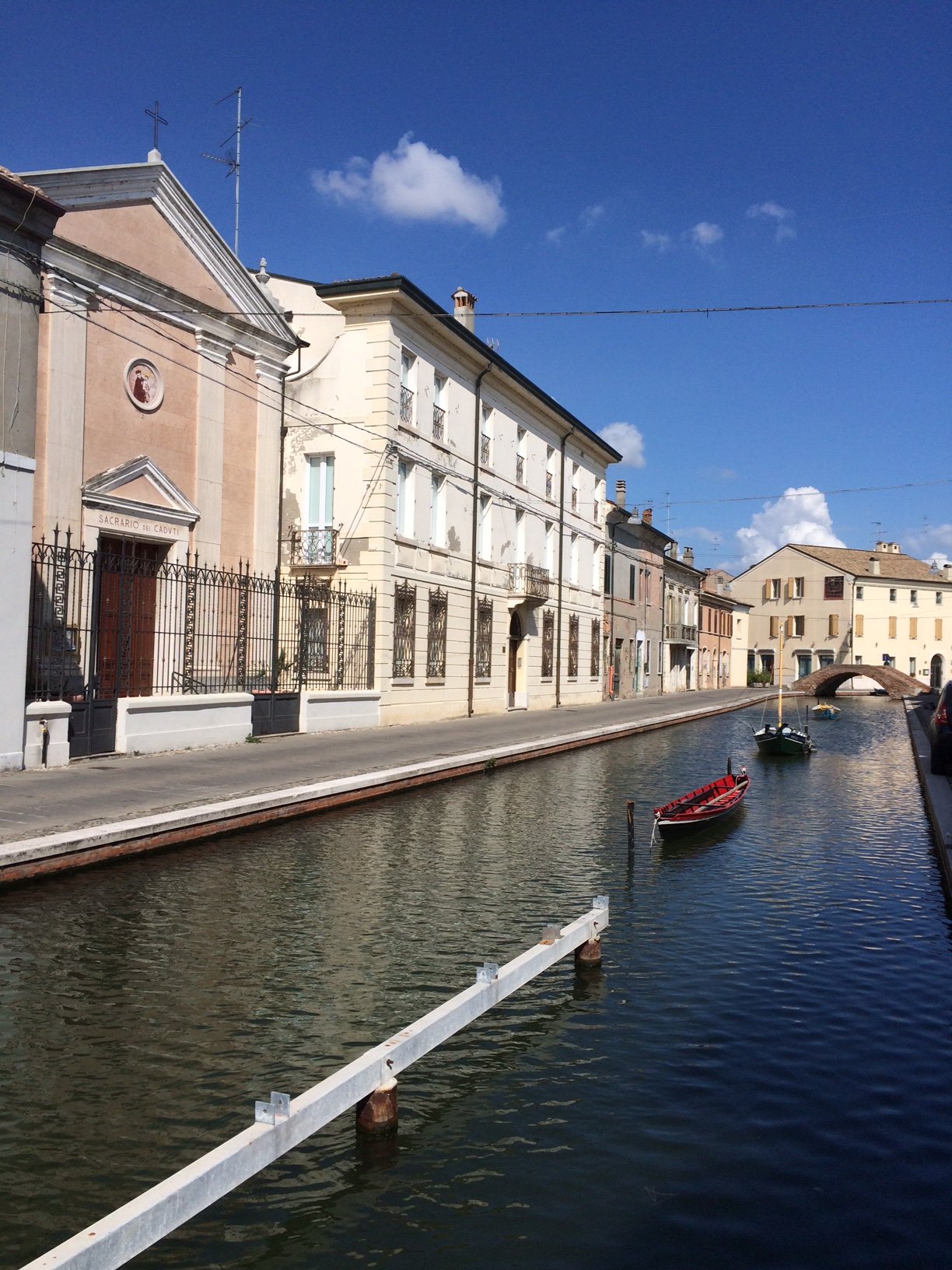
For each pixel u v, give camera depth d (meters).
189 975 7.57
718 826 15.38
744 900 10.63
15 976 7.42
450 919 9.39
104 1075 5.86
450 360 28.00
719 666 68.88
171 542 18.83
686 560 62.88
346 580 24.47
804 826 15.61
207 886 10.16
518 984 6.67
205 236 19.39
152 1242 3.75
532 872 11.54
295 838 12.71
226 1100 5.58
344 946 8.41
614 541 45.16
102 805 11.91
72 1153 5.00
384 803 15.66
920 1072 6.31
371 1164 5.05
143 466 17.95
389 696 24.67
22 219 13.45
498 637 32.03
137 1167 4.88
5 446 13.35
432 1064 6.28
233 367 20.48
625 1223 4.59
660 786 19.06
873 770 23.67
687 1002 7.47
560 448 37.75
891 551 83.75
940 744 20.52
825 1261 4.35
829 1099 5.91
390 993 7.33
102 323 17.20
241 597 19.89
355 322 24.55
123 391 17.70
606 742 27.94
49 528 16.17
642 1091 5.95
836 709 45.69
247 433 20.92
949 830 13.41
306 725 21.09
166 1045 6.31
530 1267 4.26
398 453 24.83
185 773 14.76
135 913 9.11
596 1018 7.11
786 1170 5.09
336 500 24.69
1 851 9.48
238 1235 4.46
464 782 18.42
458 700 28.95
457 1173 4.99
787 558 77.81
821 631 76.12
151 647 18.92
